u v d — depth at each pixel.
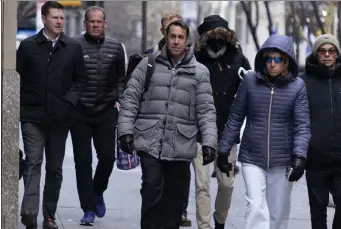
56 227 13.88
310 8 45.28
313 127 12.55
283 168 11.74
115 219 15.73
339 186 12.66
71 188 19.33
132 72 12.85
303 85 11.75
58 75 13.46
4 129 11.66
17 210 11.82
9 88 11.65
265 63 11.65
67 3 36.56
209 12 80.88
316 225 12.77
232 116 12.03
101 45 14.70
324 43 12.48
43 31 13.52
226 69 13.54
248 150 11.78
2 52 11.62
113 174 22.14
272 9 64.69
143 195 11.74
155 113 11.82
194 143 11.99
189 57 11.93
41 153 13.51
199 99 11.95
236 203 18.30
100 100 14.64
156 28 84.62
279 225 11.92
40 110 13.39
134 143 11.84
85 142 14.70
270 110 11.66
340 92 12.54
